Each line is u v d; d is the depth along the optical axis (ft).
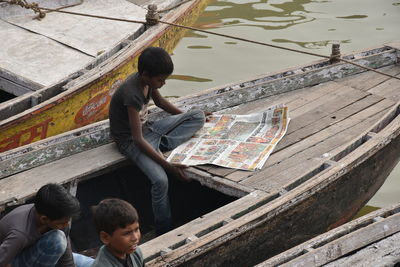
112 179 17.49
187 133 17.44
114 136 16.51
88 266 12.42
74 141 16.79
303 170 16.19
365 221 14.05
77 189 17.22
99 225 10.22
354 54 21.65
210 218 14.32
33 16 26.03
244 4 34.73
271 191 15.29
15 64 22.43
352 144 16.99
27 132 18.65
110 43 24.44
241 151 16.89
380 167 17.87
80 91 19.70
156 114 18.31
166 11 26.66
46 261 10.75
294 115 18.89
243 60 28.58
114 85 21.39
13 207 15.38
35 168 16.16
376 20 32.68
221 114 19.10
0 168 15.67
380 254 13.03
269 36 30.78
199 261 13.47
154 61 15.16
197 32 31.24
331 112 19.07
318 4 34.94
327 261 12.81
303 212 15.47
